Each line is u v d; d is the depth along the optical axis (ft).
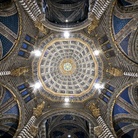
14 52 86.58
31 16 82.94
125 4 82.23
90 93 100.63
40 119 92.27
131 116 88.53
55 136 120.57
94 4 84.53
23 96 92.17
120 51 87.81
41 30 90.48
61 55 104.99
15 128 88.28
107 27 86.12
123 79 89.61
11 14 82.17
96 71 99.09
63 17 105.40
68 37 95.81
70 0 104.99
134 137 90.12
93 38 94.53
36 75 98.63
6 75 85.61
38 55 96.84
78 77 105.40
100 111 94.58
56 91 103.60
